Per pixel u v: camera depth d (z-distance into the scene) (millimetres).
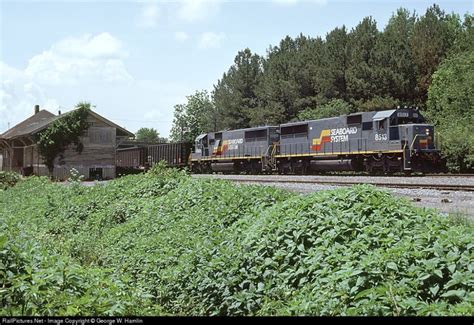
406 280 6023
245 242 8852
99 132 52094
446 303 5504
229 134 47156
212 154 49031
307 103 71000
